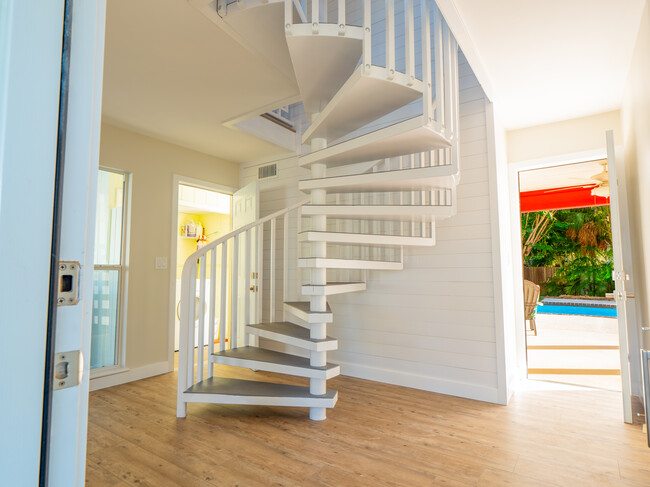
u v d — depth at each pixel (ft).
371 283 13.39
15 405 1.79
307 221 15.28
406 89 7.97
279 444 8.14
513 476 6.90
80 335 2.13
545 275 34.91
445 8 7.29
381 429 8.95
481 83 9.91
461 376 11.48
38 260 1.90
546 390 12.00
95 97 2.24
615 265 9.63
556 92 11.02
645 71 7.98
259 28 8.57
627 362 9.43
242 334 15.67
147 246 13.79
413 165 12.05
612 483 6.69
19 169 1.84
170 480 6.73
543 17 7.92
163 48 9.01
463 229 11.72
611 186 9.70
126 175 13.55
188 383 10.07
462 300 11.61
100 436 8.48
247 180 17.49
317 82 9.40
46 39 1.97
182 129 13.50
